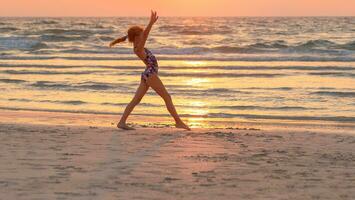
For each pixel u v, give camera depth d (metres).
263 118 15.03
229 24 119.62
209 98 18.94
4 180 7.09
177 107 17.03
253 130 12.12
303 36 66.94
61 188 6.71
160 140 10.33
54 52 39.56
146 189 6.74
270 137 10.94
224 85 22.20
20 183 6.94
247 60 32.97
